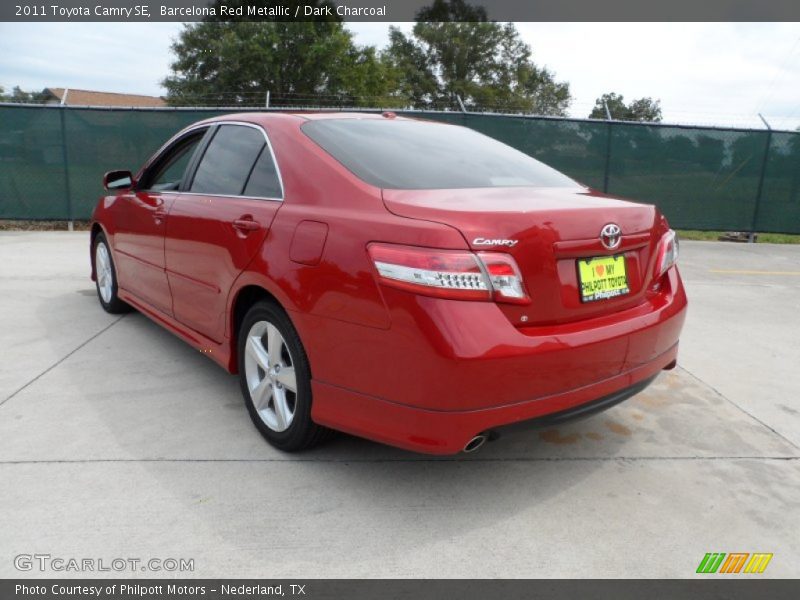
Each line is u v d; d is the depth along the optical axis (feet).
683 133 34.71
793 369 13.76
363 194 7.91
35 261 23.75
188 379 11.95
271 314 8.80
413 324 6.80
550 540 7.38
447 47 179.01
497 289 6.84
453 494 8.29
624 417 10.95
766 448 9.88
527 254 7.07
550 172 10.52
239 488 8.21
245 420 10.25
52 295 18.45
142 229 13.01
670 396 11.99
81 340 14.17
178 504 7.81
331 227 7.80
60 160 32.32
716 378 13.07
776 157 35.35
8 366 12.46
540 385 7.16
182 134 12.71
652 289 9.04
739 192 35.65
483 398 6.84
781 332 16.81
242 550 7.01
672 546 7.34
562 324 7.50
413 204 7.42
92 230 16.51
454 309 6.70
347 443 9.53
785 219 36.14
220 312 10.18
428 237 6.84
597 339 7.55
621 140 34.63
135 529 7.29
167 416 10.32
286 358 8.98
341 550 7.07
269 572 6.68
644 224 8.54
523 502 8.17
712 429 10.53
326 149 8.91
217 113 32.73
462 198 7.74
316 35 108.78
